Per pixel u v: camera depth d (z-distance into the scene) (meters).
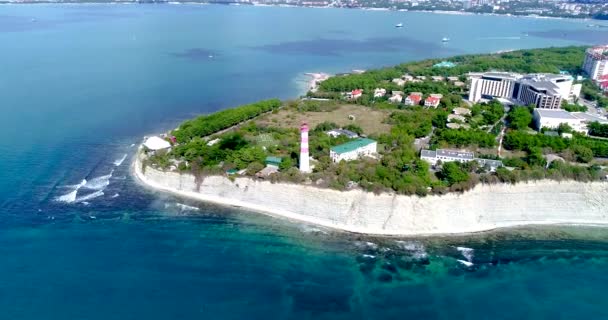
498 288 155.25
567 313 144.88
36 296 146.25
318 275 160.25
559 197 196.25
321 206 193.38
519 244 179.38
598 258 171.38
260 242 178.62
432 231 184.75
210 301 147.00
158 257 167.38
